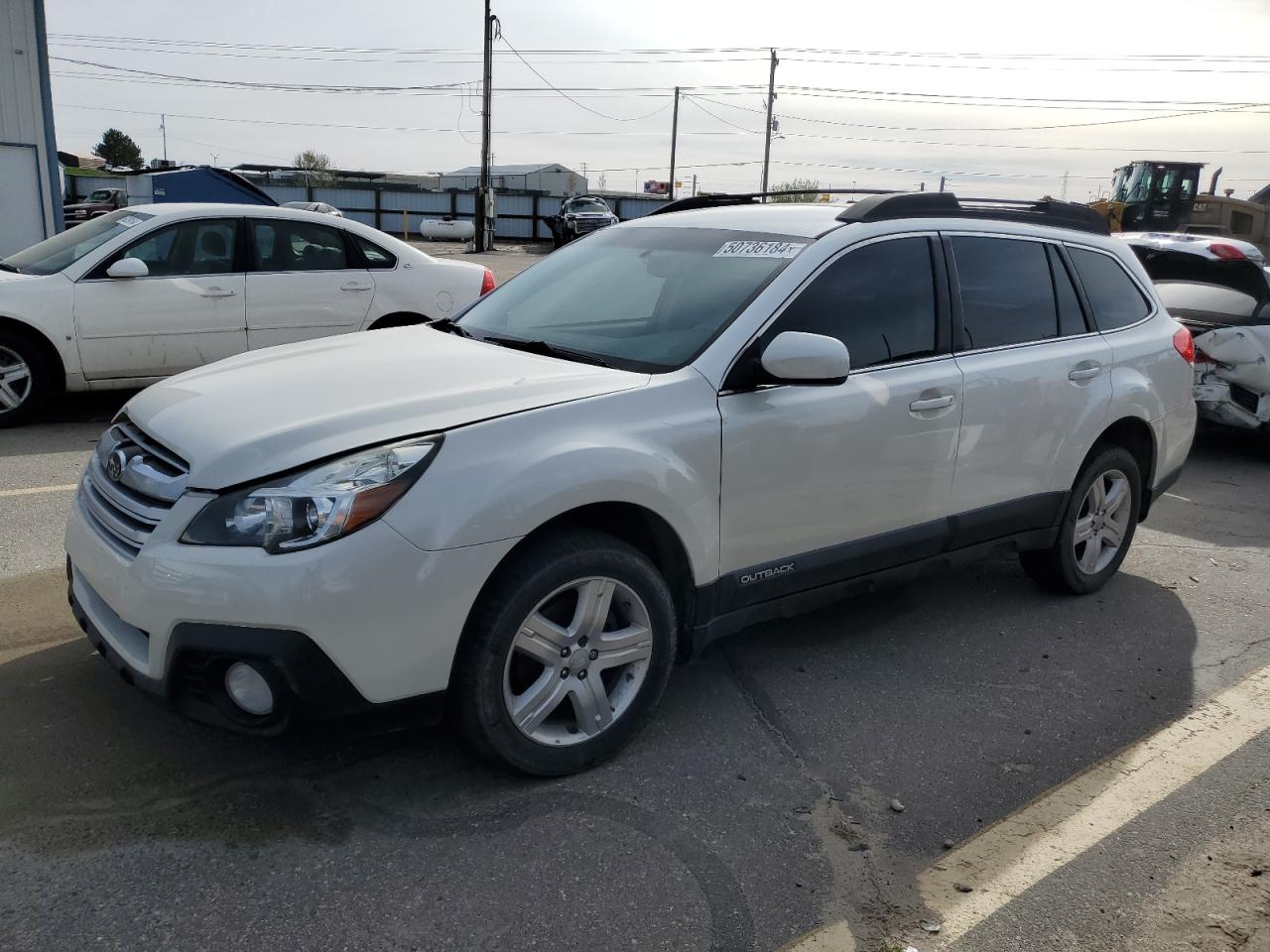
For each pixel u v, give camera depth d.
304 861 2.76
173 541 2.77
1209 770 3.50
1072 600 5.06
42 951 2.40
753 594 3.61
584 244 4.66
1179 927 2.69
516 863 2.81
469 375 3.32
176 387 3.43
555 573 3.02
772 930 2.61
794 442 3.55
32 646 3.93
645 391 3.27
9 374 7.57
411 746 3.36
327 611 2.67
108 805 2.96
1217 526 6.57
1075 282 4.77
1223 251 8.09
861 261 3.89
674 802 3.14
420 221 50.50
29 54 13.58
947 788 3.32
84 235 8.23
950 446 4.07
